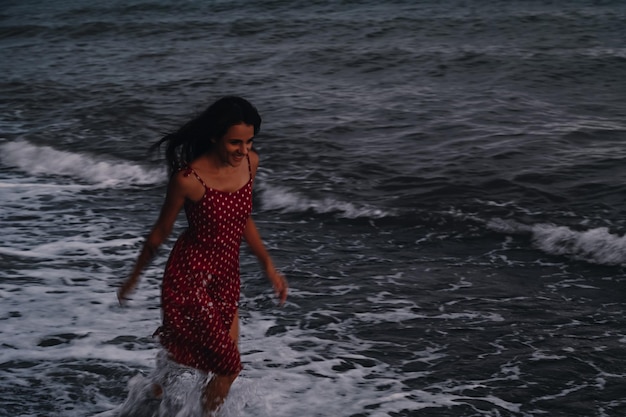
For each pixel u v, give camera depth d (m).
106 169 9.57
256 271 6.30
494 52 16.97
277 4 27.84
